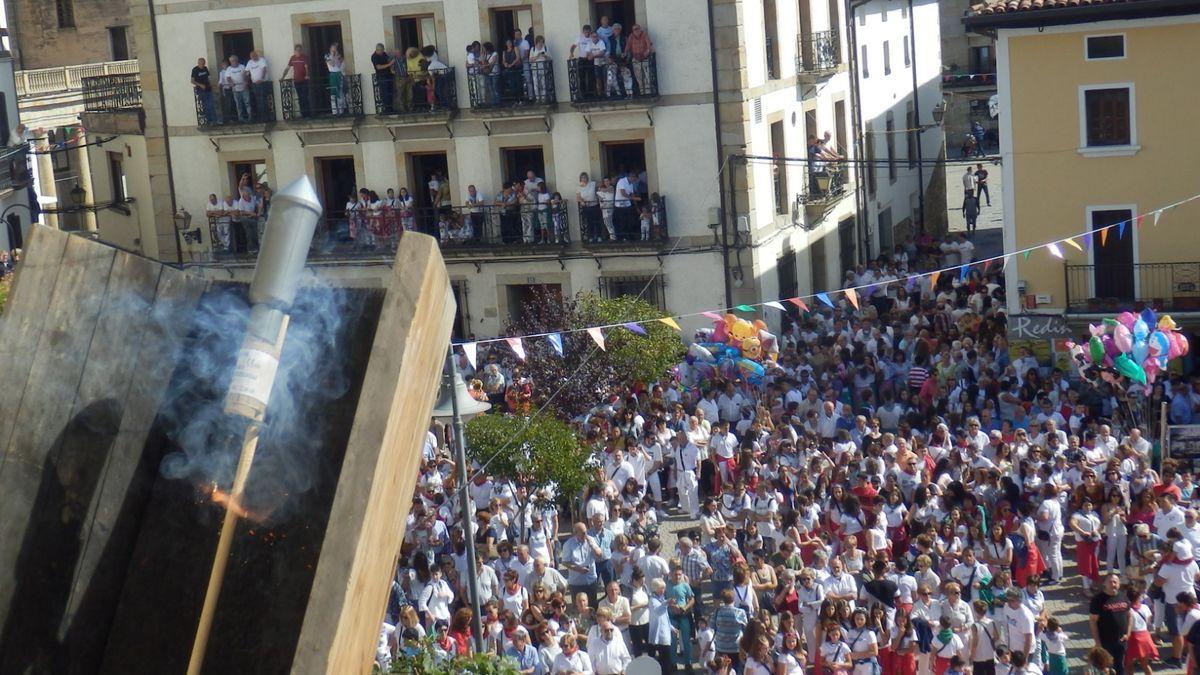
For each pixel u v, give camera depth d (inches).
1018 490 796.6
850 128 1600.6
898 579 687.7
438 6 1310.3
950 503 790.5
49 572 208.8
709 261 1280.8
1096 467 847.7
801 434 940.6
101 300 213.5
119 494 215.5
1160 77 1088.2
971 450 861.8
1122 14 1080.8
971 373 1052.5
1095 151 1110.4
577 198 1300.4
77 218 1834.4
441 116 1310.3
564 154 1304.1
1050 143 1123.9
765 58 1322.6
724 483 848.9
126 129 1462.8
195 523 217.0
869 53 1699.1
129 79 1523.1
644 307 1040.2
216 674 215.0
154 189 1440.7
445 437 906.1
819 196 1432.1
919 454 860.6
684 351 1080.8
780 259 1355.8
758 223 1284.4
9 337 202.5
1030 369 1040.8
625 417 973.8
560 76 1289.4
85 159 1865.2
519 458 789.2
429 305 219.9
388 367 211.2
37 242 205.6
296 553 216.4
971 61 2256.4
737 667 671.1
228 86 1376.7
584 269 1311.5
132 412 217.2
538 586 684.7
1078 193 1123.3
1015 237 1144.8
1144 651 671.1
